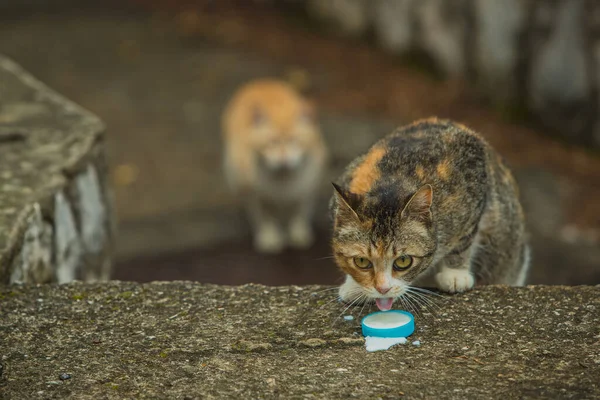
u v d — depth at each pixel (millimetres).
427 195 5129
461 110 15750
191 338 5070
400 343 4914
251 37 19562
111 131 15320
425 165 5574
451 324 5117
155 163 14289
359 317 5277
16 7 21750
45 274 6727
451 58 16672
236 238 12469
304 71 17719
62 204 7125
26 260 6359
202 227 12578
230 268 11633
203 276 11312
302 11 20203
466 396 4309
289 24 20266
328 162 14047
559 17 14203
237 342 4996
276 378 4574
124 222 12523
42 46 19016
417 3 17156
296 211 12719
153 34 19828
